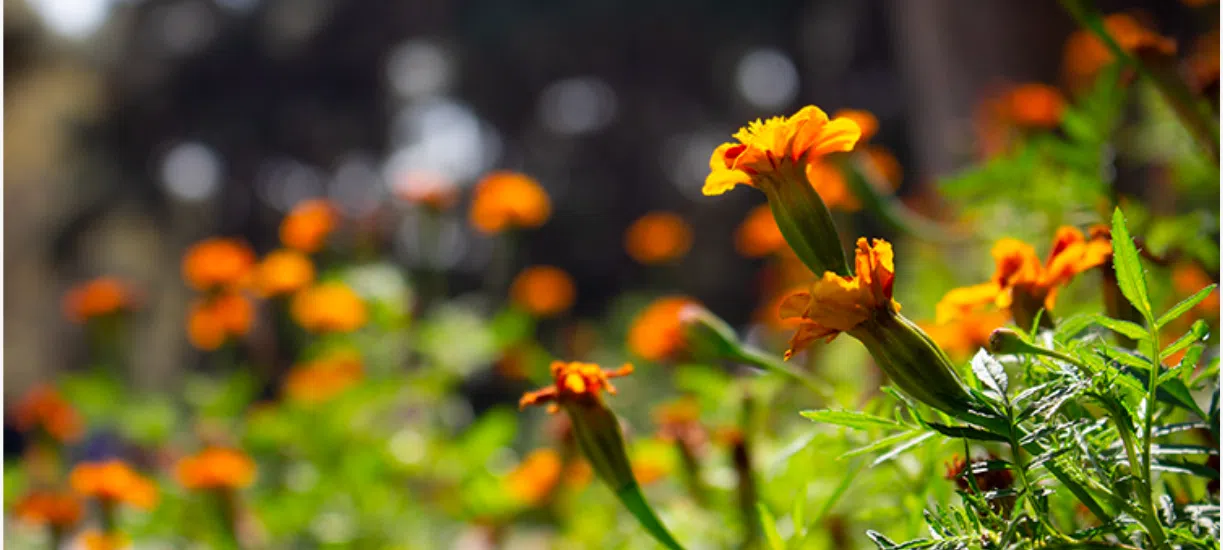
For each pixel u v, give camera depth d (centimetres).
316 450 167
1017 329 79
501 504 139
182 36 892
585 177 865
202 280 182
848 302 80
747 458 98
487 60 848
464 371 182
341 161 907
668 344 114
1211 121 94
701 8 809
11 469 162
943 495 86
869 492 93
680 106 859
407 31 864
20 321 792
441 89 883
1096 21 94
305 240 191
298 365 187
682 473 104
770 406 105
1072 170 101
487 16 834
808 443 90
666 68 844
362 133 902
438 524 164
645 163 863
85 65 873
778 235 153
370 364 186
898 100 695
